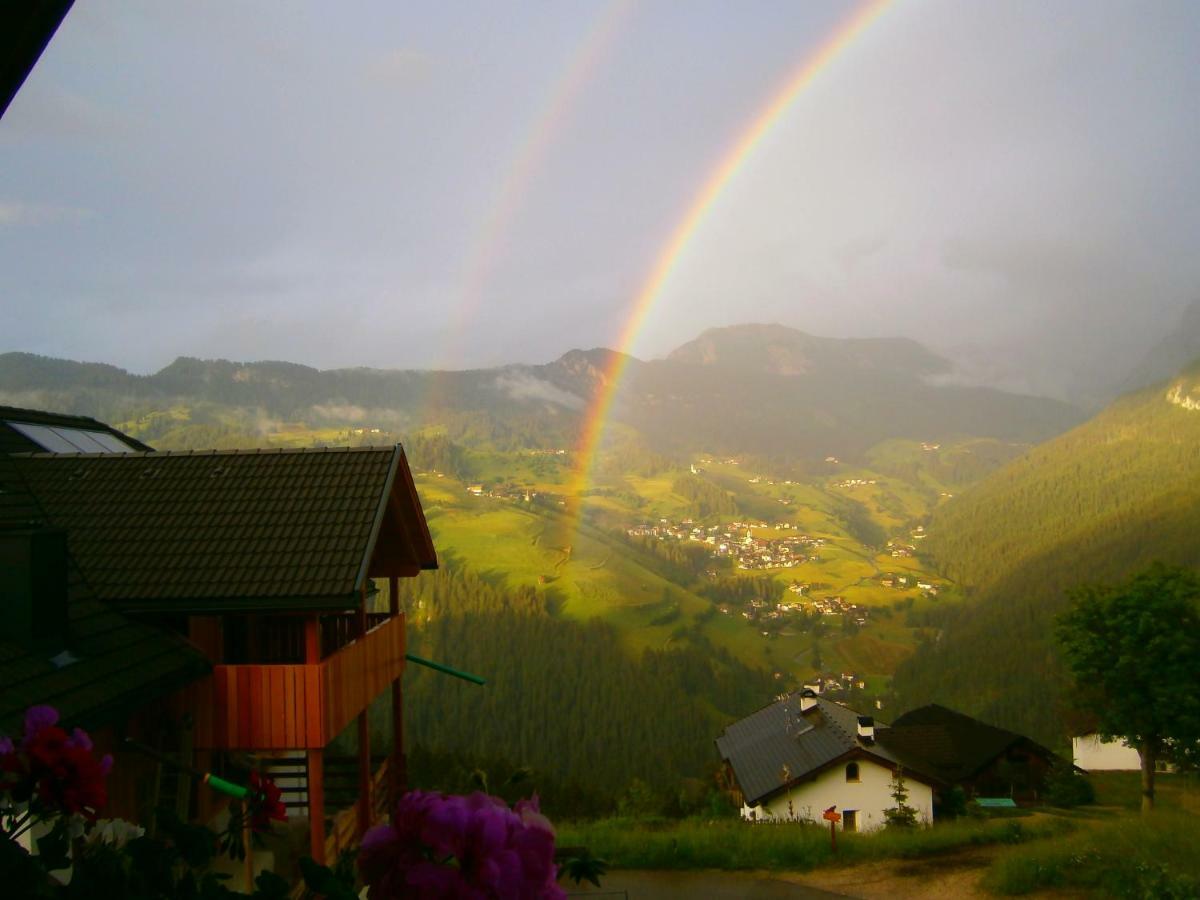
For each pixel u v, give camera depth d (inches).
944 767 1632.6
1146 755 1155.9
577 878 74.2
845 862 475.8
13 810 81.4
